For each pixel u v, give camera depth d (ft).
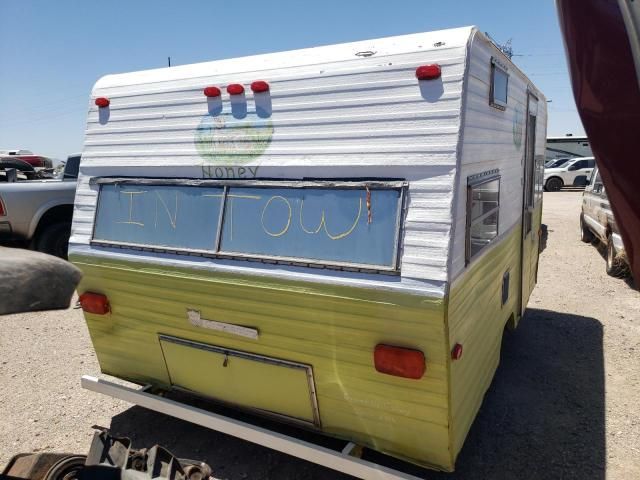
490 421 12.19
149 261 9.93
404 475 8.27
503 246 11.40
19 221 23.73
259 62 9.33
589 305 20.49
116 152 10.62
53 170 36.09
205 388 10.39
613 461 10.64
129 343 11.09
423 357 7.73
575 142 85.20
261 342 9.24
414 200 7.70
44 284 4.36
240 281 8.99
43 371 15.65
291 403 9.41
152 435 12.07
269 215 8.85
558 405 12.85
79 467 7.71
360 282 7.89
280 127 8.90
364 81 8.23
